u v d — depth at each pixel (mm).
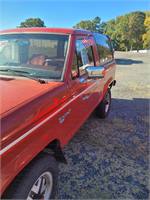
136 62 23781
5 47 3600
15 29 3850
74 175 3586
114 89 10055
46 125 2576
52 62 3281
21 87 2697
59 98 2861
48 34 3545
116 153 4324
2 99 2318
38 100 2465
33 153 2338
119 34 86000
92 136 4965
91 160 4031
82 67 3760
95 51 4730
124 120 6059
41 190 2588
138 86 10820
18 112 2176
